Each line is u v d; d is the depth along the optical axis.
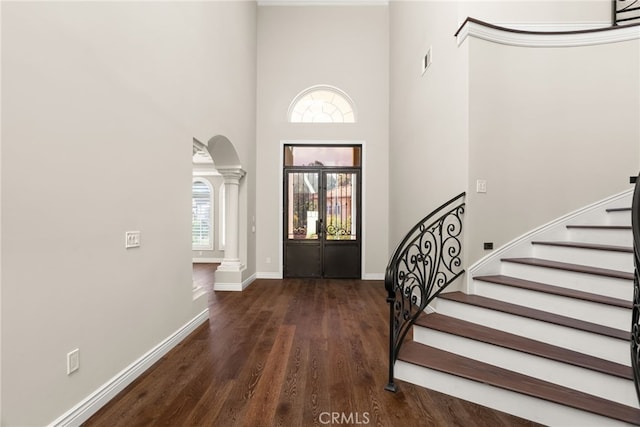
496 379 1.82
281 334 3.02
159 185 2.51
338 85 5.96
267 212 5.93
